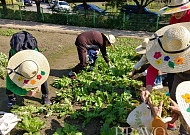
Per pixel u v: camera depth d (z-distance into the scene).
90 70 6.00
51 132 3.40
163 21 15.29
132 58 7.55
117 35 13.08
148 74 3.12
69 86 5.18
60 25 16.58
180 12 3.80
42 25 15.99
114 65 6.62
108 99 4.37
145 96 2.72
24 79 3.28
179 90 2.08
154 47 2.94
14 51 3.44
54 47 9.38
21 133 3.29
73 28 15.32
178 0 3.79
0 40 10.11
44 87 4.02
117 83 5.31
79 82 5.39
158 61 2.81
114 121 3.73
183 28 2.49
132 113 2.69
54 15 17.27
